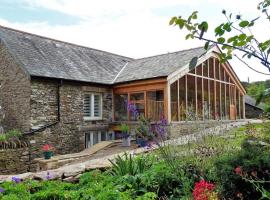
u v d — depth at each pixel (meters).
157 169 5.02
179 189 4.55
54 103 13.99
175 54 18.11
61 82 14.10
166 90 14.65
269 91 2.04
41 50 15.56
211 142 5.77
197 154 5.33
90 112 16.02
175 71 14.89
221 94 19.11
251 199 3.49
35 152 13.02
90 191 4.47
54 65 14.80
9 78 14.15
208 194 2.88
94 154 11.59
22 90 13.50
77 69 15.81
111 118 16.88
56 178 5.88
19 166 12.32
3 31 14.98
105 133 16.48
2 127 14.29
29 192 4.88
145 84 15.41
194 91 16.66
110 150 12.13
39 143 13.23
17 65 13.73
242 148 4.06
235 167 3.60
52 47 16.69
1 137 11.98
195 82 16.77
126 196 4.14
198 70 17.08
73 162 10.41
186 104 15.89
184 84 15.96
